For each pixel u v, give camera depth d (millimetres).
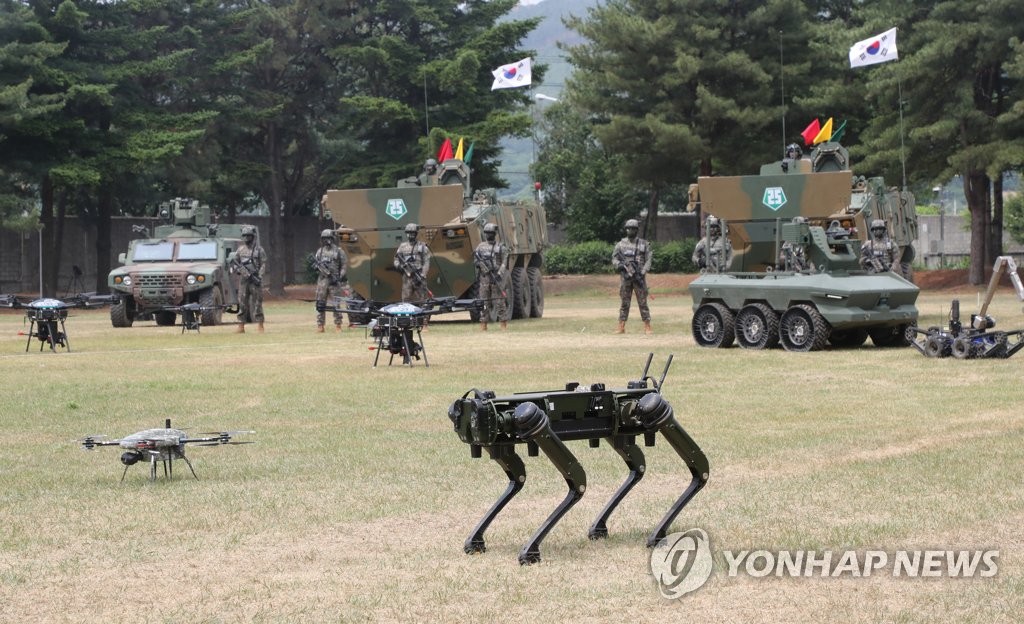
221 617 7469
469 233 35500
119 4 54938
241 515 10297
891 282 25219
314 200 74562
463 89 60656
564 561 8648
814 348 24688
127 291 38500
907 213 42562
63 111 53000
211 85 59625
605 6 58375
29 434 15031
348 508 10500
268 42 57938
